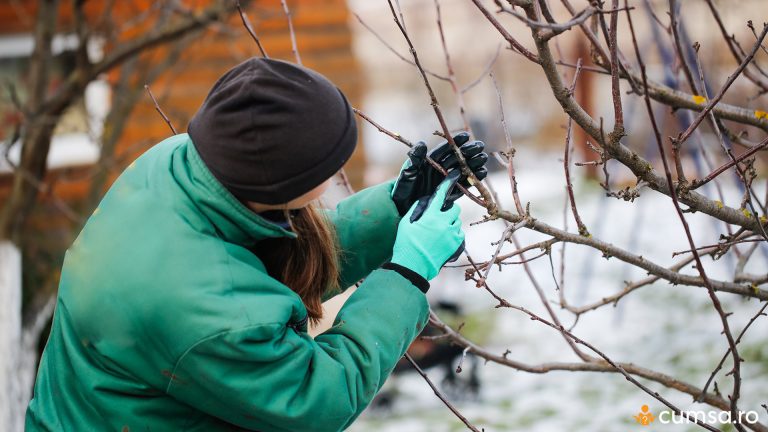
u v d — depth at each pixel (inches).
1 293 174.2
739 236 81.1
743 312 247.0
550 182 411.8
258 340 54.9
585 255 318.3
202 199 56.8
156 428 58.6
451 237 64.2
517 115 564.7
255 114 54.1
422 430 214.8
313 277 65.2
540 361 247.4
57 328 60.3
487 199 65.2
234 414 57.2
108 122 210.4
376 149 527.8
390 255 71.7
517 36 441.1
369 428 223.3
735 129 213.5
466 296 304.3
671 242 314.0
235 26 297.6
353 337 59.4
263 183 54.8
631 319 261.9
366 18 524.1
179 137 63.7
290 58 307.9
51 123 181.3
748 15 279.3
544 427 202.7
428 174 69.1
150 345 55.9
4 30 285.6
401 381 252.8
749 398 185.3
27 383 153.6
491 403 226.4
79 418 59.0
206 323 54.4
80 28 175.8
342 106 57.2
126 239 56.8
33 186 196.5
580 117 64.3
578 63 65.1
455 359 233.6
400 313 60.5
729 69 226.4
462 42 472.1
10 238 202.4
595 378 228.7
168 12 185.9
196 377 55.8
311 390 56.9
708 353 222.5
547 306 89.7
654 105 270.4
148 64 211.3
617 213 346.3
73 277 58.1
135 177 60.2
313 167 55.2
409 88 547.5
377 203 70.1
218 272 55.7
